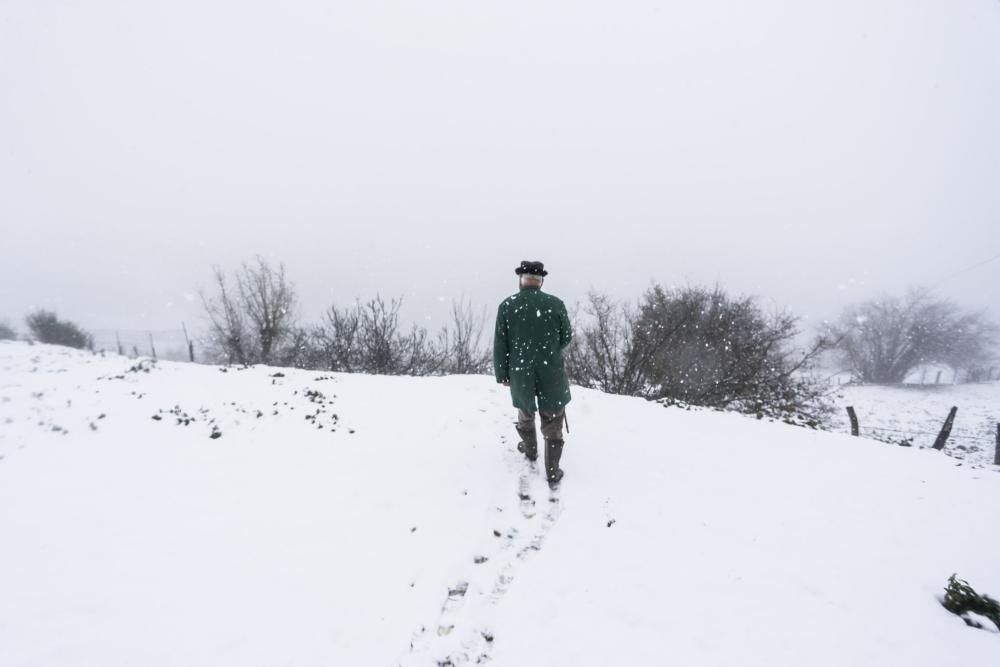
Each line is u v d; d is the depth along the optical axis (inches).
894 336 1461.6
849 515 141.4
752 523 136.7
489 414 235.5
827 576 111.3
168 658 90.7
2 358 343.3
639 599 105.0
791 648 88.8
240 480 163.9
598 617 100.3
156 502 147.9
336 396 263.0
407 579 115.5
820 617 97.5
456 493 155.3
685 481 164.7
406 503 149.6
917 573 112.7
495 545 130.3
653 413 251.1
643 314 593.6
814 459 189.5
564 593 108.7
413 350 610.2
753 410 490.9
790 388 536.7
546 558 122.7
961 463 196.1
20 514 137.9
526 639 96.0
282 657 91.9
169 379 288.8
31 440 189.8
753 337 587.8
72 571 114.5
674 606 102.2
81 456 177.3
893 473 174.6
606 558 120.8
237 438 199.8
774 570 114.0
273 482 163.0
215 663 89.9
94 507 143.5
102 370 312.3
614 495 153.9
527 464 177.6
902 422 732.7
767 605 101.5
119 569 116.0
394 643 96.3
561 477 165.2
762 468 178.1
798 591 106.0
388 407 244.1
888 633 92.5
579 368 533.6
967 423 741.3
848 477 170.4
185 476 165.5
